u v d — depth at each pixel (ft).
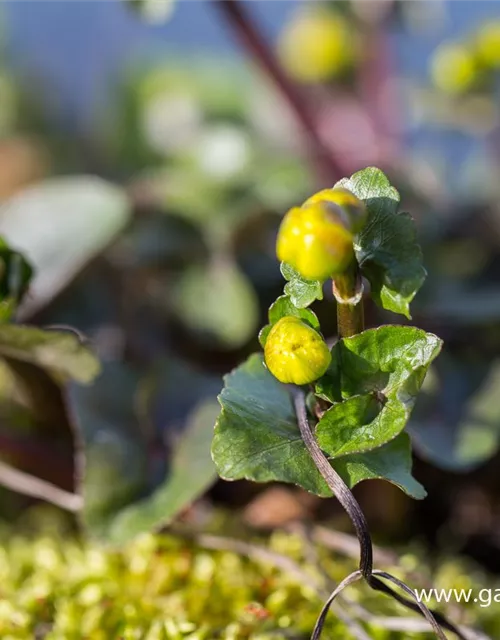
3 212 1.31
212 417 1.08
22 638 0.97
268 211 1.37
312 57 1.56
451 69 1.37
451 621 0.95
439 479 1.18
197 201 1.46
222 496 1.16
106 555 1.04
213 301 1.32
